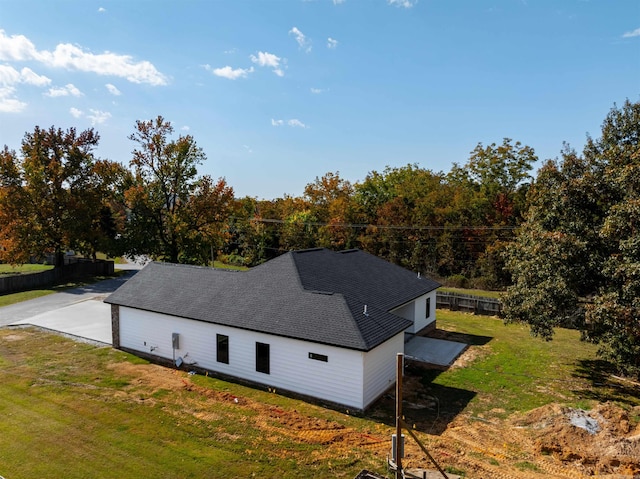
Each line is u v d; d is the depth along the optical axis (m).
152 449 11.97
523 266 19.22
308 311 16.59
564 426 12.71
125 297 21.08
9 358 19.59
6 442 12.38
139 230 41.22
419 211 48.25
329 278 20.84
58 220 41.06
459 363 19.92
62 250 42.00
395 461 9.52
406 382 17.39
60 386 16.34
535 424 13.44
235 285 19.75
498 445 12.28
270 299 18.02
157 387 16.44
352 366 14.60
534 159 51.09
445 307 33.22
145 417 13.88
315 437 12.66
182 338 18.86
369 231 49.69
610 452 11.37
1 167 38.69
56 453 11.80
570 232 17.00
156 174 40.47
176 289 20.67
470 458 11.48
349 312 15.91
